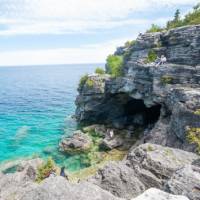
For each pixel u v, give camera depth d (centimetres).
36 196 1145
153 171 2284
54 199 1116
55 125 7906
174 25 6241
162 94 4744
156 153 2475
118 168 2247
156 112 6994
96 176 2244
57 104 12338
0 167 4784
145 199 1032
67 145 5719
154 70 4938
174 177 1705
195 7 6112
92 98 7075
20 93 17238
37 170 3541
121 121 6850
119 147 5569
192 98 3819
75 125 7775
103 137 6269
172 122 4212
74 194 1145
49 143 6209
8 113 9988
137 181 2116
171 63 4941
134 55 5900
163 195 1055
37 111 10438
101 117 7469
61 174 3378
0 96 15575
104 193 1174
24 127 7731
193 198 1506
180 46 4869
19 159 5194
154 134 4712
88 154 5350
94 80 6994
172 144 4047
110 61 8062
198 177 1639
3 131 7312
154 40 5441
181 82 4516
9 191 1798
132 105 7112
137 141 5434
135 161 2502
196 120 3631
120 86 6312
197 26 4634
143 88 5447
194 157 2459
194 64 4553
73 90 19075
